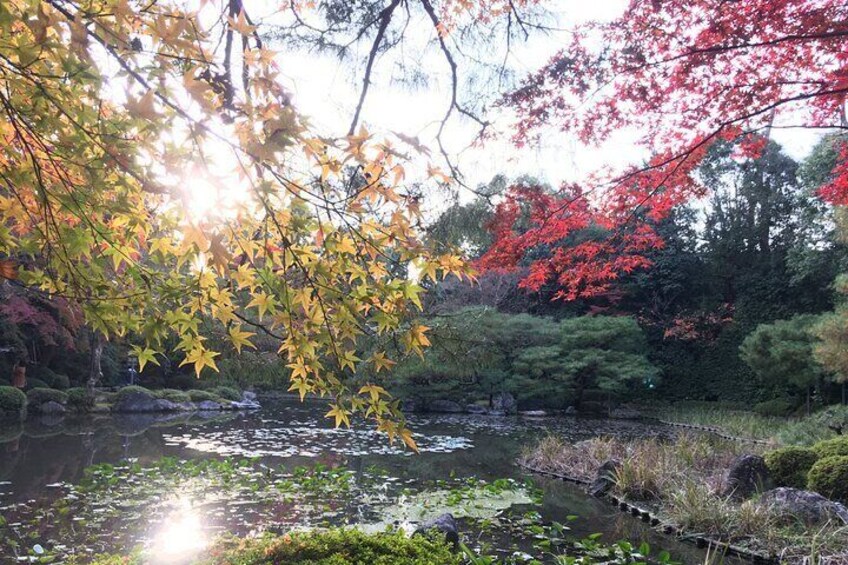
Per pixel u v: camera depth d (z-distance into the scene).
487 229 4.29
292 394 20.67
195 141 1.33
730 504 5.79
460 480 7.54
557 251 4.61
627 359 18.97
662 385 22.53
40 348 15.54
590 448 8.70
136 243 2.01
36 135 1.41
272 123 1.37
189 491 6.30
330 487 6.66
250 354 5.44
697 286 23.44
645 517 6.02
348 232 1.78
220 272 1.50
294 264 1.80
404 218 1.76
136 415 14.16
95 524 5.07
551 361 17.95
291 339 1.84
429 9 3.82
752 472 6.54
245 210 1.65
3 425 11.64
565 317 22.31
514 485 7.27
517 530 5.37
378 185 1.69
